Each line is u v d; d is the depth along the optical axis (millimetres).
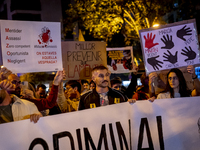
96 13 9891
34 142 2865
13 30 3178
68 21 11586
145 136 3340
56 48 3346
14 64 3166
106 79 3400
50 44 3324
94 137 3156
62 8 21844
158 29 3803
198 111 3428
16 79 3240
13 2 22141
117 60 5727
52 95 3305
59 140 2982
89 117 3162
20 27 3203
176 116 3402
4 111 2891
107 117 3230
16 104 2979
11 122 2773
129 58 5762
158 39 3803
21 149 2789
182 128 3395
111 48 5738
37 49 3266
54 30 3346
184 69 4172
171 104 3412
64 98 3908
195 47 3768
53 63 3332
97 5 9938
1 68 3068
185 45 3773
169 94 3773
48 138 2932
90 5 9930
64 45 4863
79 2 10477
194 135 3402
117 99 3439
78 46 4926
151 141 3348
